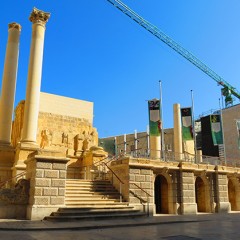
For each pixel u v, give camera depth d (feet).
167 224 58.95
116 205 69.05
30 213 58.03
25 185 62.80
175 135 133.18
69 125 123.13
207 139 136.46
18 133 107.04
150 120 114.21
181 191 88.69
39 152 62.08
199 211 100.37
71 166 112.06
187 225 57.41
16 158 81.71
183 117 125.18
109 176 83.82
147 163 81.10
